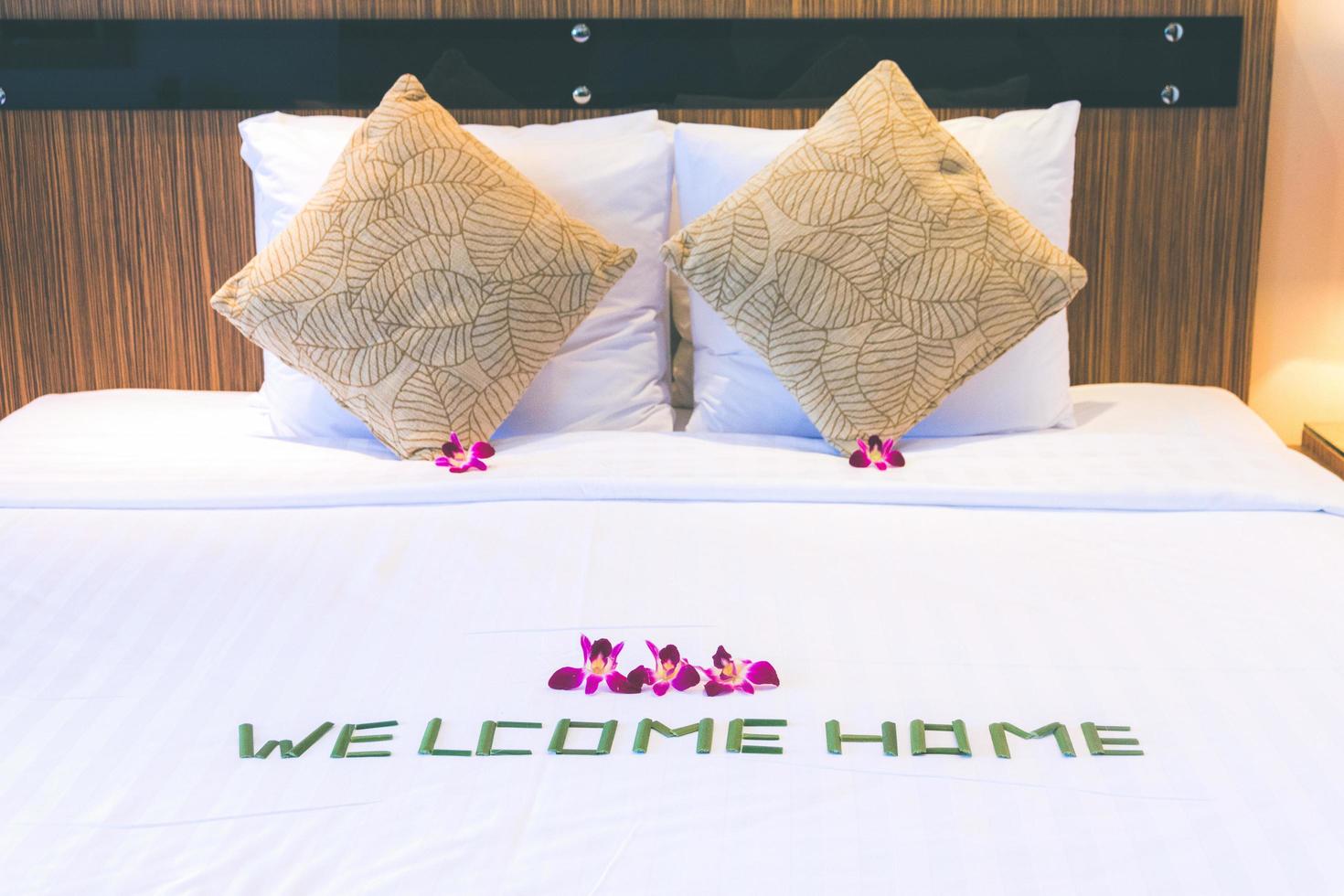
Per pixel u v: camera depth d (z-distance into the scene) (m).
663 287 2.29
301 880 1.03
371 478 1.89
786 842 1.08
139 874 1.04
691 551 1.65
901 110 2.08
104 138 2.49
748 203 2.04
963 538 1.70
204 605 1.52
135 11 2.44
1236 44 2.40
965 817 1.11
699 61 2.44
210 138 2.49
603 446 2.00
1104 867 1.04
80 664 1.38
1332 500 1.78
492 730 1.25
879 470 1.92
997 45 2.41
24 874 1.04
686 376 2.39
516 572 1.59
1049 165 2.23
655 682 1.33
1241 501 1.79
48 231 2.54
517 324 2.04
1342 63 2.44
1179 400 2.31
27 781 1.17
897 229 2.00
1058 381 2.18
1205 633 1.43
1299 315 2.57
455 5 2.43
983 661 1.37
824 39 2.42
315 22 2.44
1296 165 2.50
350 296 2.01
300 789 1.15
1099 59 2.41
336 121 2.35
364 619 1.48
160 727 1.26
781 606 1.50
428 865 1.05
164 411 2.32
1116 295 2.51
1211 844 1.07
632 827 1.10
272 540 1.70
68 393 2.53
